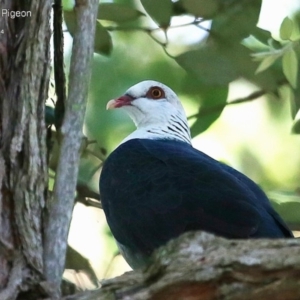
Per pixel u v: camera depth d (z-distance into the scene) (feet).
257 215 32.14
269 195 42.06
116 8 42.09
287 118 53.11
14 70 28.27
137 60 48.55
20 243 26.55
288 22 39.01
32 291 25.85
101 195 36.78
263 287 20.18
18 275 25.95
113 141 48.37
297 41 39.06
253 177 52.42
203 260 21.52
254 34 43.16
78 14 29.91
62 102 30.22
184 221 32.60
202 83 45.14
